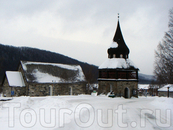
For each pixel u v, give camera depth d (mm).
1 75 80812
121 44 42219
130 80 39688
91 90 71188
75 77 45594
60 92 41438
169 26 35344
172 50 36438
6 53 98250
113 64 40156
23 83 39062
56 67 45312
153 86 80188
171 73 40750
